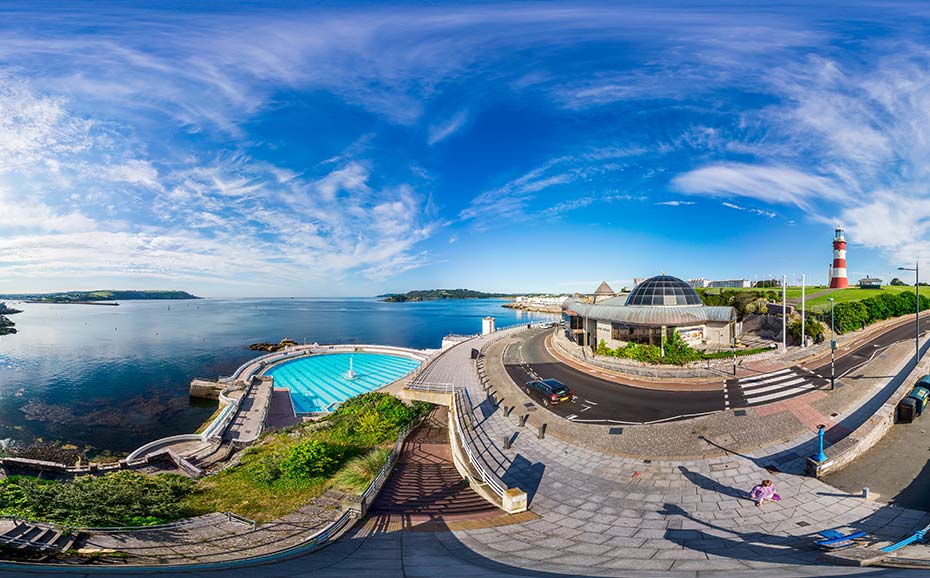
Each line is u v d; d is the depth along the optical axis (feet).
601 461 66.44
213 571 31.12
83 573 26.96
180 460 84.99
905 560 36.40
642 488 57.98
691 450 68.23
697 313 124.88
